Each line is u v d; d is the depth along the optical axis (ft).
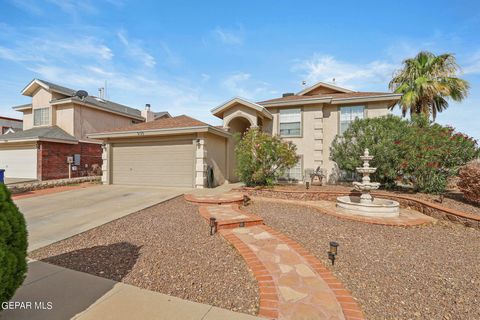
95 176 62.28
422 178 31.58
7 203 8.41
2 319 8.74
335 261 14.55
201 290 11.13
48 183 46.42
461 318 9.46
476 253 16.21
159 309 9.56
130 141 48.39
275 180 41.52
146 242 17.25
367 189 27.68
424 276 12.87
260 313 9.32
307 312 9.40
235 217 22.20
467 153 29.25
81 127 64.80
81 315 9.11
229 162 53.16
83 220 22.98
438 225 22.85
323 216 25.76
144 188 42.93
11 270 8.05
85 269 13.17
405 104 51.65
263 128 51.70
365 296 10.87
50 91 64.95
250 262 13.79
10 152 59.11
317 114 47.98
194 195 34.40
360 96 45.75
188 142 44.24
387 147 32.68
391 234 20.16
